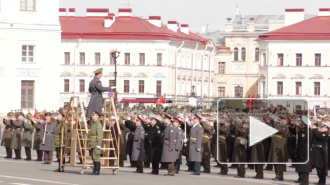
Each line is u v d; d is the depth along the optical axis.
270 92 137.00
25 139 47.41
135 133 39.41
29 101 93.50
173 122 37.88
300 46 135.12
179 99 127.56
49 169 39.50
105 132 37.91
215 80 162.88
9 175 35.25
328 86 134.62
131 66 133.50
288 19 142.25
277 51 136.38
